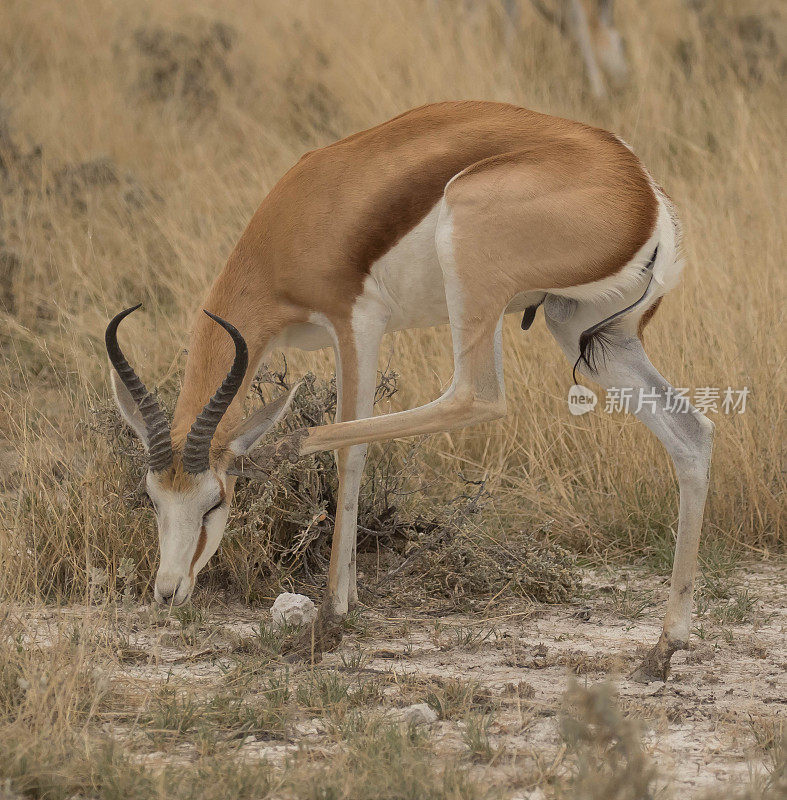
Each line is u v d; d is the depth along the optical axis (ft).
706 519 63.72
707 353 69.87
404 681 43.14
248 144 108.68
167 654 45.96
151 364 75.46
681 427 45.11
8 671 39.93
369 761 34.47
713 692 42.68
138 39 126.21
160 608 48.32
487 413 45.62
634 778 31.42
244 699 40.96
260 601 53.47
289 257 48.01
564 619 52.16
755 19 129.90
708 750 37.19
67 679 39.11
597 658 45.70
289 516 54.95
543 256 44.93
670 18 132.36
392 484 59.67
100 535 54.39
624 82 119.03
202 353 48.14
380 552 57.06
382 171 47.29
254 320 48.70
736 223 84.94
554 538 63.52
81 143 107.45
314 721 39.24
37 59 126.21
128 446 55.42
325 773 34.01
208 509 43.86
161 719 38.24
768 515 63.62
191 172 101.60
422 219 46.88
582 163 45.52
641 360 46.29
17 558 52.85
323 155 48.96
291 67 121.29
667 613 44.14
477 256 45.19
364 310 47.98
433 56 112.78
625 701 41.37
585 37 117.91
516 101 108.37
